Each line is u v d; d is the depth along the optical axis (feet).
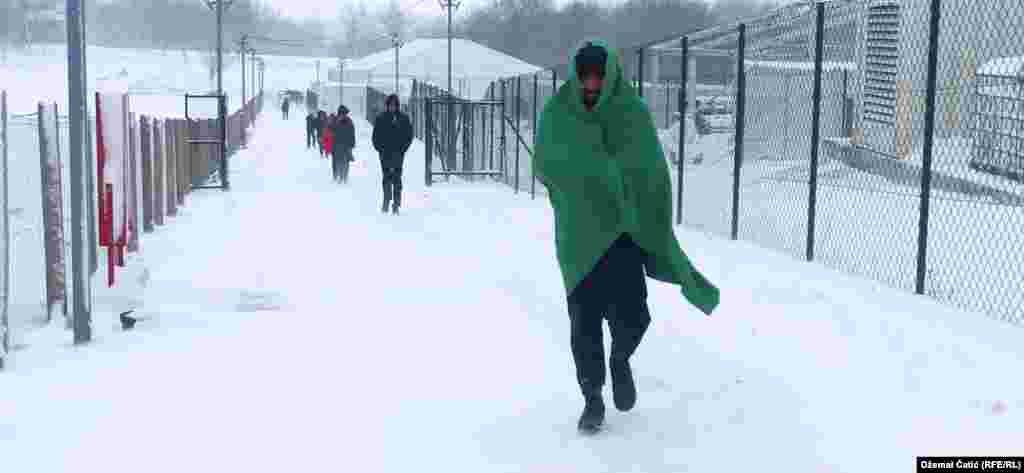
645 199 15.08
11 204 40.45
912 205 44.11
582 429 15.93
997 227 37.91
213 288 29.55
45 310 26.37
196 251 37.73
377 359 21.07
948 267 30.42
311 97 276.00
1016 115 41.24
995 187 41.75
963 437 14.99
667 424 16.37
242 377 19.79
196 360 21.12
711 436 15.74
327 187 71.67
